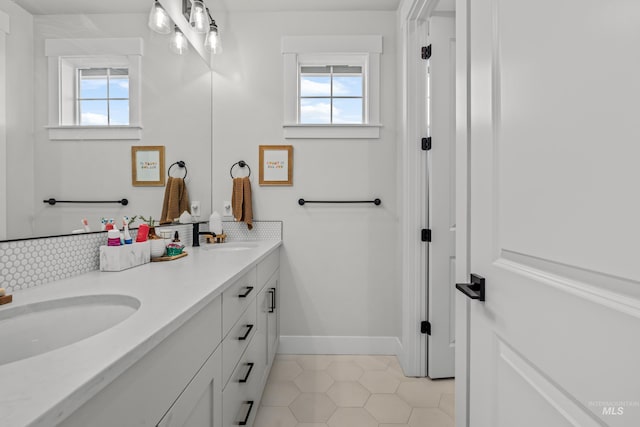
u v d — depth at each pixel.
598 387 0.43
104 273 1.10
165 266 1.23
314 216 2.21
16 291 0.87
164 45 1.65
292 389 1.77
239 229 2.22
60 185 1.01
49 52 0.96
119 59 1.30
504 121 0.67
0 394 0.38
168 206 1.71
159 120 1.59
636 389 0.37
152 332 0.57
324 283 2.21
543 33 0.54
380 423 1.48
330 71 2.29
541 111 0.55
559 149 0.50
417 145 1.89
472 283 0.79
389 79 2.19
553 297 0.51
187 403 0.74
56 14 0.99
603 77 0.42
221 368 0.98
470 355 0.82
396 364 2.06
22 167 0.88
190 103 1.93
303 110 2.29
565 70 0.49
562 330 0.49
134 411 0.54
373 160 2.19
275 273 2.05
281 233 2.21
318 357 2.15
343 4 2.12
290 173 2.19
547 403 0.53
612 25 0.41
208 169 2.17
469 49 0.87
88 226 1.13
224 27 2.21
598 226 0.43
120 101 1.31
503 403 0.67
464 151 0.88
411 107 1.88
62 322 0.78
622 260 0.40
